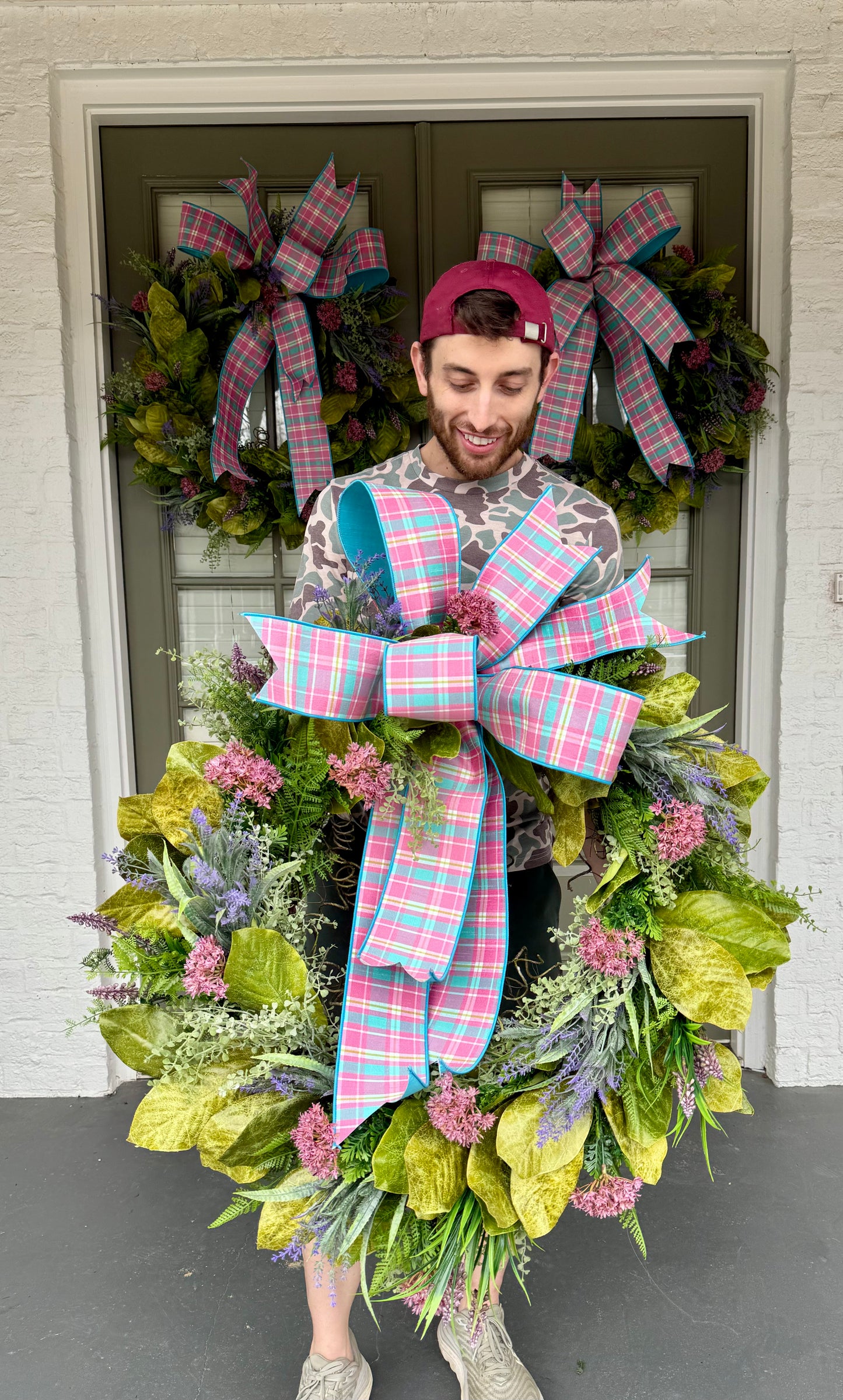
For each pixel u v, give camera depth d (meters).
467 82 1.89
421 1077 0.93
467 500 1.06
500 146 1.96
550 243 1.82
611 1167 0.97
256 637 2.12
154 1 1.83
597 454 1.94
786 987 2.03
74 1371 1.31
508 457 1.04
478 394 0.98
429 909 0.94
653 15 1.83
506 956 0.96
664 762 0.97
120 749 2.07
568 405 1.88
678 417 1.92
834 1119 1.91
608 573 1.04
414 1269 0.94
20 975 2.03
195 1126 0.93
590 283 1.86
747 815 1.07
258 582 2.09
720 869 1.02
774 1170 1.74
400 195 1.98
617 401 2.04
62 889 2.02
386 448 1.95
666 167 1.96
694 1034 0.96
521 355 0.97
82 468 1.98
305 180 1.97
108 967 1.03
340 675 0.91
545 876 1.15
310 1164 0.91
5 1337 1.37
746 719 2.06
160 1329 1.38
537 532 0.98
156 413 1.86
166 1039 0.95
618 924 0.97
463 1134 0.90
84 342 1.95
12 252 1.87
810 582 1.95
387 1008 0.95
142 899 1.04
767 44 1.83
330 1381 1.16
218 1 1.83
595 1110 0.97
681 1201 1.65
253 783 0.97
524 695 0.91
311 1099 0.97
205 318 1.86
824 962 2.02
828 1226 1.58
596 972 0.94
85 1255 1.54
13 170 1.86
